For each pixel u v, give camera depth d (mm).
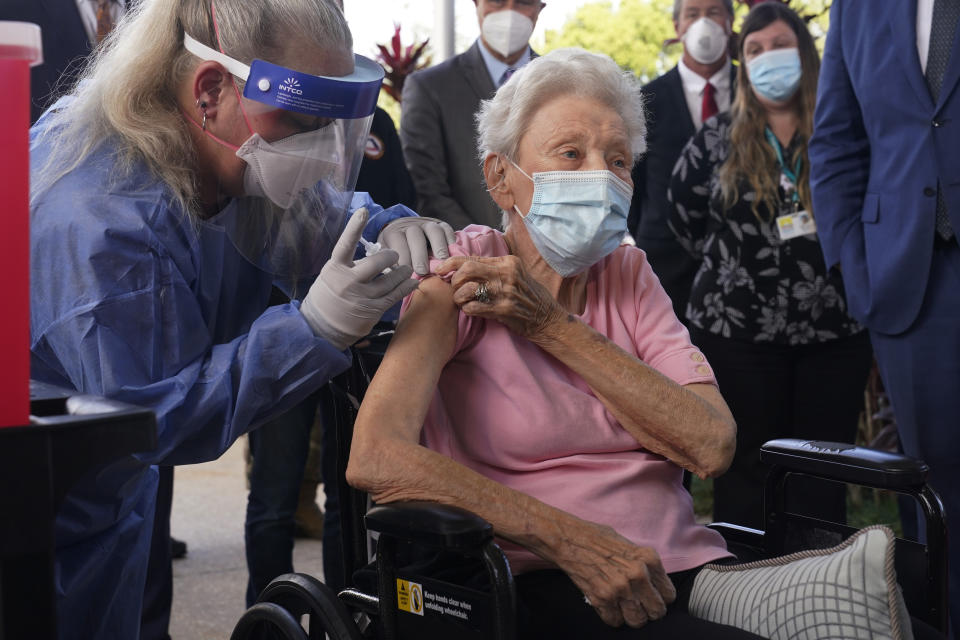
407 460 1387
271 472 2650
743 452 3006
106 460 884
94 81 1503
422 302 1558
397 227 1730
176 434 1375
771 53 2912
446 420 1622
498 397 1578
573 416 1581
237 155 1430
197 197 1481
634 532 1540
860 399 2992
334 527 2785
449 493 1372
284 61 1397
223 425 1425
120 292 1347
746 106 2996
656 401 1557
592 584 1362
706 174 3121
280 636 1529
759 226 2936
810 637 1345
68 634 1445
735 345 2977
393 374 1480
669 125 3453
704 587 1532
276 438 2639
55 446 852
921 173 2498
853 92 2713
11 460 824
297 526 3758
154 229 1413
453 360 1626
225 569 3391
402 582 1351
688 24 3455
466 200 3264
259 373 1401
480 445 1582
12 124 829
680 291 3371
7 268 835
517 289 1522
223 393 1395
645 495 1578
